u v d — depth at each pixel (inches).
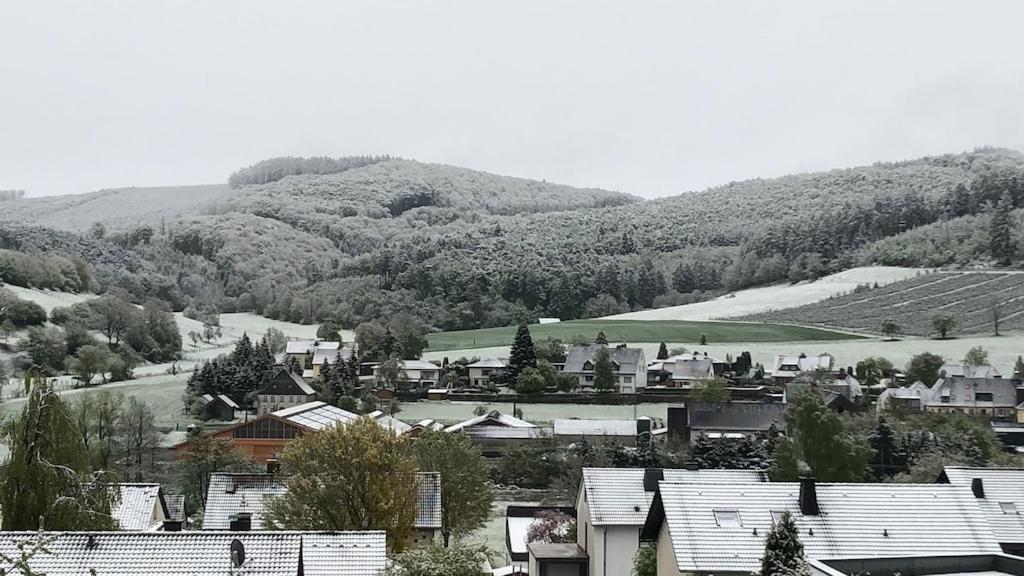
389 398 7111.2
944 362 7534.5
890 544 1952.5
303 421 5615.2
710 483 2078.0
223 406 6673.2
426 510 3085.6
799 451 3873.0
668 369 7741.1
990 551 1967.3
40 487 2011.6
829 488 2073.1
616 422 5615.2
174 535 1675.7
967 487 2101.4
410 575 1934.1
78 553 1622.8
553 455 4995.1
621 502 2605.8
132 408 5310.0
